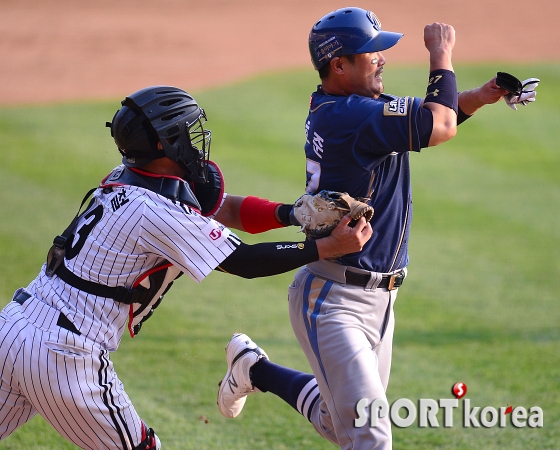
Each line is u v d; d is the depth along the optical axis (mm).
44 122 46531
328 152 11086
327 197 10688
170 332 20609
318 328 11258
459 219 32188
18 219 30391
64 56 66500
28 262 25688
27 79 59156
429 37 11250
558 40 70750
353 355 10914
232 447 13969
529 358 18828
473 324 21641
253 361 13180
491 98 12242
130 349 19203
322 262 11445
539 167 39438
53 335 10219
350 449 10836
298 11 86562
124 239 10305
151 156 10609
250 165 38594
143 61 65125
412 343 20109
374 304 11492
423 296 24141
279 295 24547
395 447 14000
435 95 10766
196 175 11078
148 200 10336
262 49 69312
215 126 45750
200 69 62406
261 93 53062
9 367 10359
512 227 31297
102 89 56594
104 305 10430
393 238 11469
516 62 61188
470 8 85250
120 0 90062
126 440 10750
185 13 84875
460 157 40906
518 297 24016
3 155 39688
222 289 24812
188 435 14445
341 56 11133
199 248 10320
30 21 79000
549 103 50312
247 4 89875
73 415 10391
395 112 10508
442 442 14203
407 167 11641
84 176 36875
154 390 16656
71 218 30906
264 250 10500
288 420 15406
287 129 45500
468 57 63875
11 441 13859
